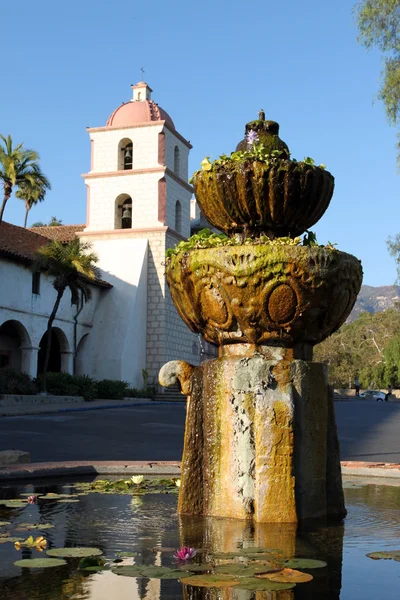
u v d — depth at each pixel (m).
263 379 5.32
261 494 5.22
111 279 42.91
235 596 3.33
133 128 44.62
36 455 12.81
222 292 5.50
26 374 33.88
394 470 8.53
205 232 6.03
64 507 6.00
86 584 3.53
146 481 7.91
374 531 4.92
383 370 76.19
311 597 3.31
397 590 3.43
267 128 6.22
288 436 5.24
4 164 34.31
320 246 5.44
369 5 21.31
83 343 42.06
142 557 4.11
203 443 5.61
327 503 5.67
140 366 42.81
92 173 44.62
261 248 5.31
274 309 5.38
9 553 4.22
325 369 5.64
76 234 44.09
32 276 36.12
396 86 21.36
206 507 5.54
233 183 5.76
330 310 5.53
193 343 46.75
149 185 43.88
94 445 15.43
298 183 5.71
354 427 21.89
